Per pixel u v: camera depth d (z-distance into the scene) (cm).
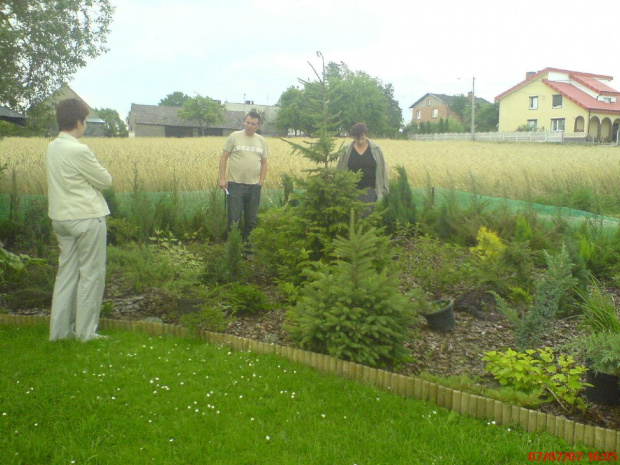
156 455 331
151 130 8662
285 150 2516
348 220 632
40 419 368
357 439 353
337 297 475
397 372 458
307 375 450
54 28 1427
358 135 809
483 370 465
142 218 976
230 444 345
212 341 527
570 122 6481
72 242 510
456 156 2619
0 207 1134
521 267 657
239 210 881
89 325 515
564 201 1388
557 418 359
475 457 330
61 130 505
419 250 811
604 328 490
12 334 536
